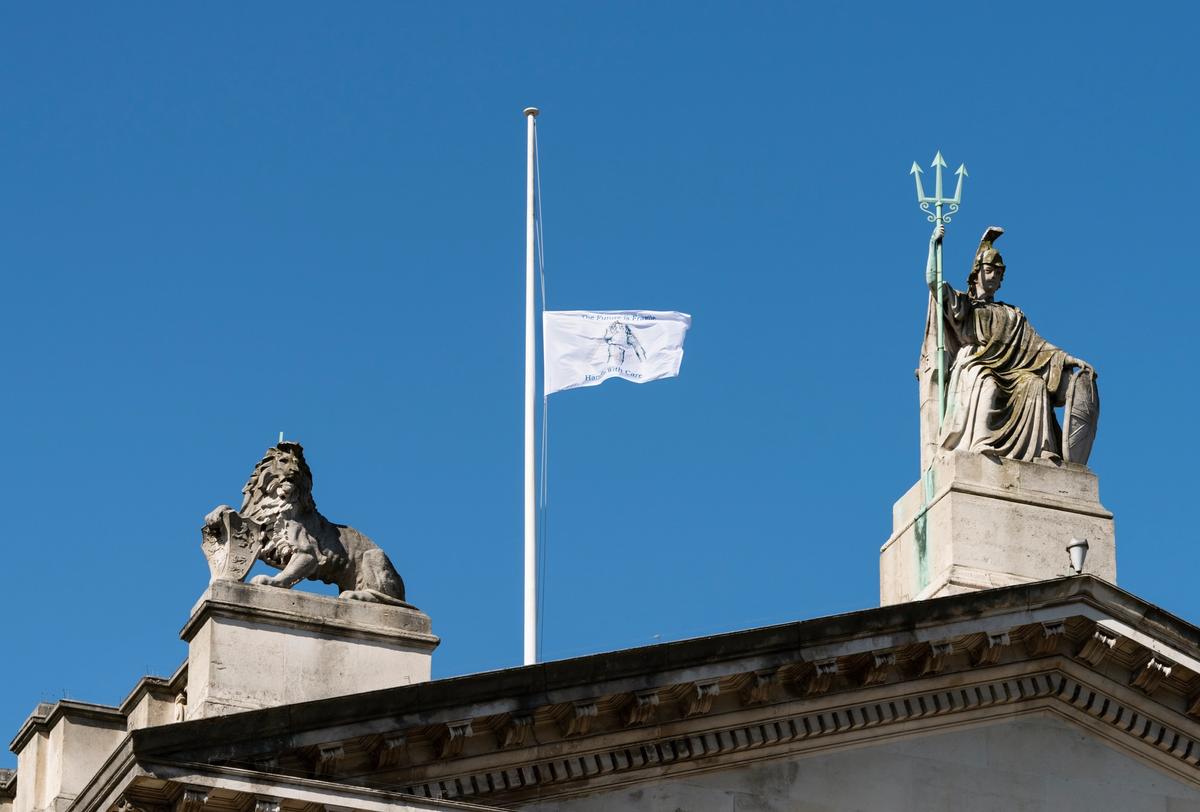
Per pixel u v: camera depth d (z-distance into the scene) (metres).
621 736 75.44
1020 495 83.94
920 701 79.00
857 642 77.62
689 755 76.19
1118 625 80.06
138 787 69.00
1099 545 83.94
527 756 74.38
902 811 78.12
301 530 76.31
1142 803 80.44
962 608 78.75
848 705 78.06
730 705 76.81
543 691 73.94
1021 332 87.44
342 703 71.69
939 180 88.50
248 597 74.50
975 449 84.81
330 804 70.06
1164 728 80.94
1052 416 85.75
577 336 92.81
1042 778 79.75
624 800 75.56
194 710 73.88
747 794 76.88
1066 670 80.44
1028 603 79.44
